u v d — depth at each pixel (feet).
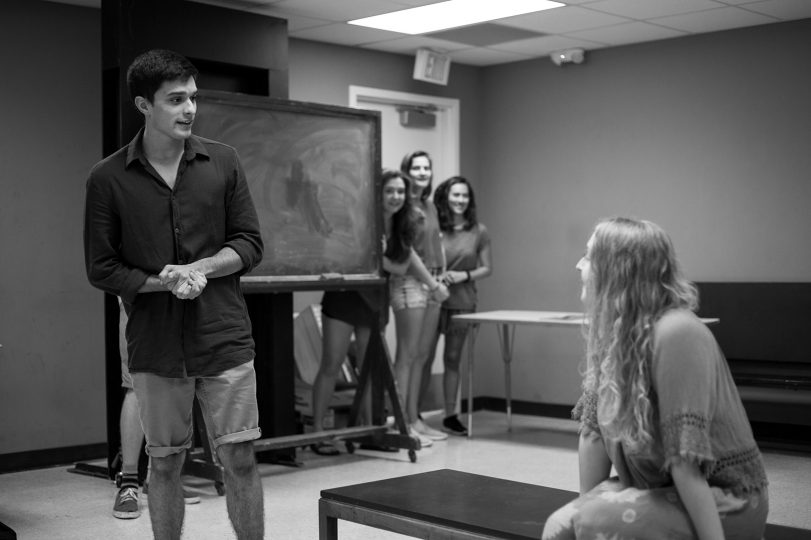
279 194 17.30
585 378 7.72
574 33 21.54
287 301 18.88
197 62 17.61
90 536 13.60
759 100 20.85
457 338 21.71
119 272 9.61
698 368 6.75
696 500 6.69
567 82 23.89
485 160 25.57
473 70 25.44
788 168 20.51
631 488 7.20
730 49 21.22
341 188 18.13
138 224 9.66
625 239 7.16
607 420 7.16
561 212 24.09
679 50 21.98
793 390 20.36
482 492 9.49
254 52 18.16
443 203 21.99
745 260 21.15
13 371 18.12
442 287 19.69
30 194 18.30
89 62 18.97
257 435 10.07
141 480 16.28
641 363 6.93
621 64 22.93
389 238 19.21
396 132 24.00
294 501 15.47
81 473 17.76
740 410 7.09
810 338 19.98
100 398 19.22
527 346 24.63
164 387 9.79
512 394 24.98
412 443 18.20
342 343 18.83
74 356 18.86
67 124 18.71
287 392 18.85
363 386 19.10
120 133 16.10
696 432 6.66
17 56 18.07
